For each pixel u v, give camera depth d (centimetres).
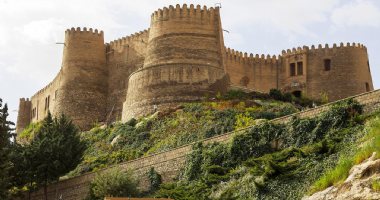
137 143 7181
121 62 9319
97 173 5756
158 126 7312
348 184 3766
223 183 4938
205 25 8244
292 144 5016
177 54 8000
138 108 7912
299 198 4284
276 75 9481
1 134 5322
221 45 8312
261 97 7944
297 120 5103
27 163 6044
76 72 9294
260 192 4562
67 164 6153
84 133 8306
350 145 4512
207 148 5406
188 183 5266
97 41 9519
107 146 7456
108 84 9412
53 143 6150
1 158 5225
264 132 5197
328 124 4922
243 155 5169
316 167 4459
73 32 9481
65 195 6031
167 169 5547
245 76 9362
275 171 4609
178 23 8181
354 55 9125
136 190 5378
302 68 9275
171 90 7794
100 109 9244
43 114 10912
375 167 3700
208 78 7862
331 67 9119
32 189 6194
